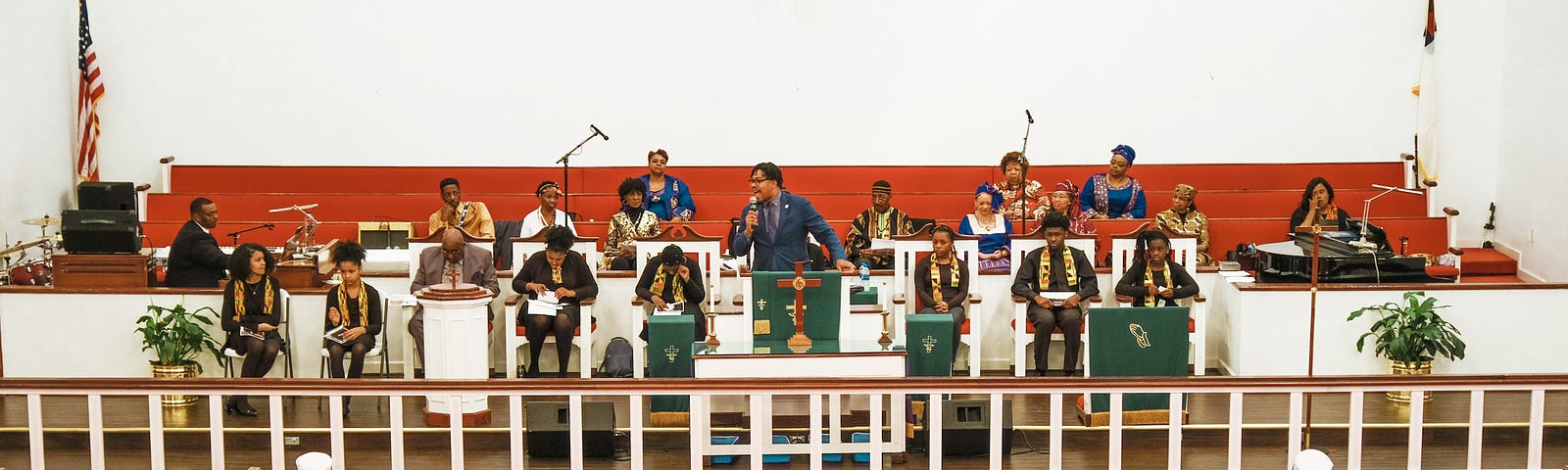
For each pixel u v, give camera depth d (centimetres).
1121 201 1145
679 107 1262
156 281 976
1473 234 1270
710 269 917
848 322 809
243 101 1239
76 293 888
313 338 893
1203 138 1272
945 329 773
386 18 1238
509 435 791
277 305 857
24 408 850
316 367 896
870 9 1254
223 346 862
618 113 1262
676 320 792
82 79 1197
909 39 1259
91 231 905
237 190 1234
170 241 1115
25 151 1125
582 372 888
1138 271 914
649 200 1149
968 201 1185
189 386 679
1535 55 1178
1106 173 1165
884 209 1041
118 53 1223
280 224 1133
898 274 912
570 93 1257
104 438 790
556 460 754
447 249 885
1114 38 1259
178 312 870
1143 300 897
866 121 1269
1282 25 1256
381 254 991
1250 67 1261
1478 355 902
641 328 865
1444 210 1167
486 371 820
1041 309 897
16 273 979
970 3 1254
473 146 1260
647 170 1256
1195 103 1266
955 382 683
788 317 789
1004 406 760
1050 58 1262
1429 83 1242
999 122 1270
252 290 855
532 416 755
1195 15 1256
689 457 756
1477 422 698
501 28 1246
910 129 1270
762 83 1262
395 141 1255
